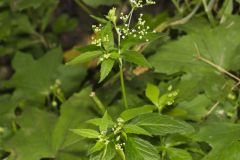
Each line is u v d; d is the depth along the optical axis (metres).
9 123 0.87
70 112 0.79
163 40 0.86
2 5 1.03
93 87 0.85
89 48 0.59
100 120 0.56
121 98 0.78
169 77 0.80
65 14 1.14
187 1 0.89
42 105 0.91
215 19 0.85
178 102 0.72
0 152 0.83
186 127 0.55
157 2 1.05
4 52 1.12
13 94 0.92
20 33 1.10
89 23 1.25
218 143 0.64
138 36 0.58
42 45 1.16
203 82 0.73
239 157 0.62
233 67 0.75
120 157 0.60
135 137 0.56
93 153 0.56
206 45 0.77
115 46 0.59
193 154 0.69
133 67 0.83
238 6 0.88
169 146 0.65
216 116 0.73
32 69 0.94
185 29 0.83
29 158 0.75
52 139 0.76
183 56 0.77
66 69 0.94
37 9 1.07
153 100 0.63
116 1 0.79
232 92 0.74
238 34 0.77
